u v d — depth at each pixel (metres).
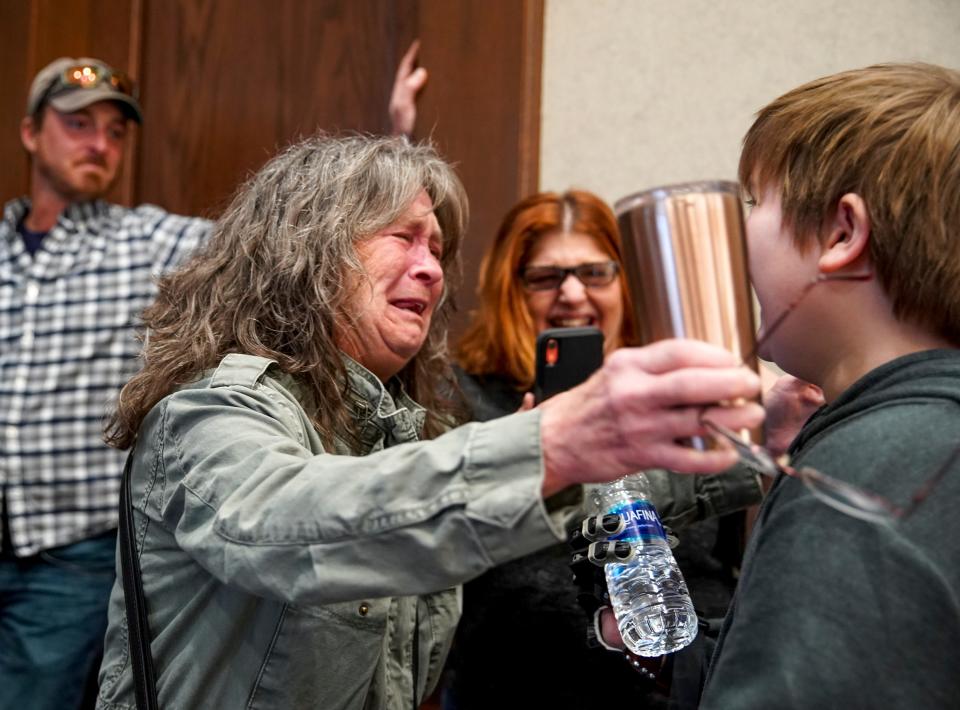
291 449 0.98
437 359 1.44
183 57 2.67
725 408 0.68
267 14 2.61
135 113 2.40
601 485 1.19
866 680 0.69
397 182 1.23
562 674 1.53
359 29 2.52
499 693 1.56
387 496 0.82
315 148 1.30
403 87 2.38
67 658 2.10
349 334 1.21
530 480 0.77
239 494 0.92
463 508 0.78
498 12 2.33
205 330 1.19
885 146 0.80
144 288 2.25
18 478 2.16
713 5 2.17
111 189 2.40
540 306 1.82
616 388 0.70
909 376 0.78
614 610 1.13
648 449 0.71
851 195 0.80
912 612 0.70
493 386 1.80
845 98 0.83
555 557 1.60
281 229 1.21
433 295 1.27
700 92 2.17
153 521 1.12
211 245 1.28
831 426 0.80
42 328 2.22
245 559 0.88
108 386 2.21
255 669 1.07
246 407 1.04
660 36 2.21
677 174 2.19
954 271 0.79
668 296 0.69
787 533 0.75
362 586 0.81
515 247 1.84
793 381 1.17
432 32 2.39
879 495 0.72
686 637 1.13
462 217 1.38
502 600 1.58
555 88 2.29
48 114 2.32
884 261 0.80
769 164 0.86
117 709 1.14
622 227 0.71
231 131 2.62
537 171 2.29
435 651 1.29
